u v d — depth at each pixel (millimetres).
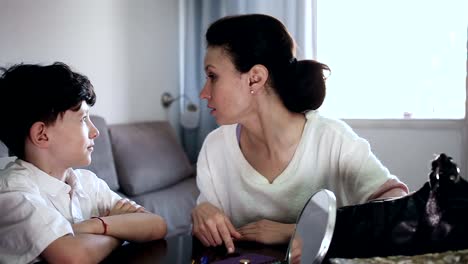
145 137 2844
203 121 3367
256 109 1026
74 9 2779
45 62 2643
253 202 1115
